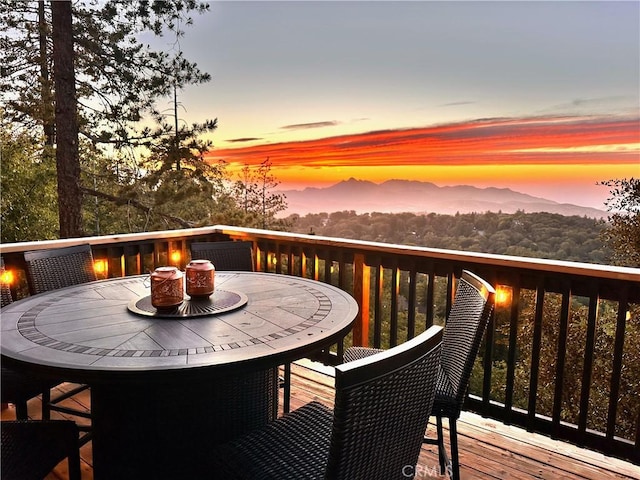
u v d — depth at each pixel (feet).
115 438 5.55
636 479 7.20
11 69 29.60
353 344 10.80
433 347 3.97
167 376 4.22
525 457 7.77
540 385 24.25
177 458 5.72
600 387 22.20
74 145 25.44
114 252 11.10
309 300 6.70
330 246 10.94
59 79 24.52
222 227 13.11
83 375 4.19
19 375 6.62
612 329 22.34
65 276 8.44
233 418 6.22
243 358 4.49
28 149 33.96
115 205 31.83
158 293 5.89
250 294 7.03
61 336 5.07
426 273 9.44
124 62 27.76
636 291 7.20
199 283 6.46
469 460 7.67
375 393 3.41
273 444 4.92
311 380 10.69
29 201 36.09
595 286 7.53
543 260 8.13
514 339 8.49
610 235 22.35
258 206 30.86
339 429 3.27
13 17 28.60
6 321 5.61
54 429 5.15
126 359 4.42
